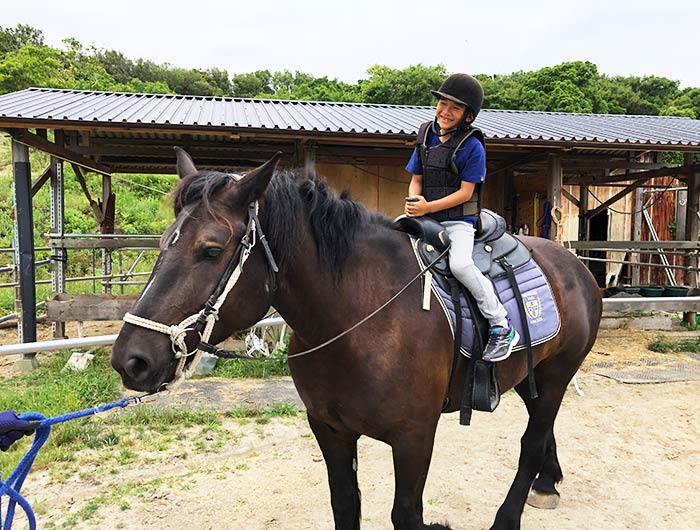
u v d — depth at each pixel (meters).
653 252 8.42
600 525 2.77
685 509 2.94
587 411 4.54
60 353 6.14
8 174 15.54
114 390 4.91
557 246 2.99
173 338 1.51
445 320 2.05
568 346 2.68
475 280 2.08
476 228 2.33
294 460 3.55
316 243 1.86
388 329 1.90
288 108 8.66
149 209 14.84
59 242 6.88
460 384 2.22
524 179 10.52
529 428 2.73
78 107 6.65
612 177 9.38
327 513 2.88
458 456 3.64
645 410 4.57
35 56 23.16
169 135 7.13
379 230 2.11
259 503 2.98
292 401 4.73
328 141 6.52
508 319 2.26
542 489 2.97
